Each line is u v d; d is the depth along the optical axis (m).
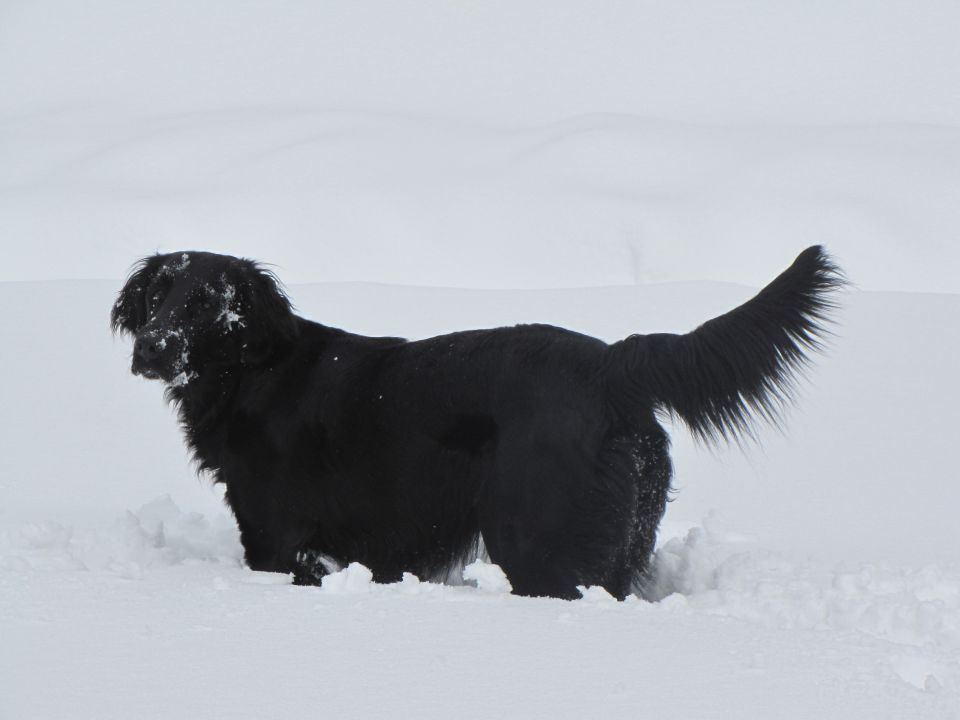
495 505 7.32
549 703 4.66
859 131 61.03
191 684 4.84
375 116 69.19
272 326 8.40
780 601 7.02
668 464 7.50
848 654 5.41
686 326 18.20
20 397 14.35
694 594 7.49
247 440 8.30
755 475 11.53
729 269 47.28
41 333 17.48
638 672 5.05
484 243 50.19
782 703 4.70
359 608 6.10
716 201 51.47
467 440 7.57
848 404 13.93
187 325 8.34
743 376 7.09
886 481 11.30
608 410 7.20
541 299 20.67
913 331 17.52
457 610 6.08
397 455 7.81
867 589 7.40
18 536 8.08
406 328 18.31
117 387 14.79
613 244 49.50
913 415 13.53
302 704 4.62
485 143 61.88
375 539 8.02
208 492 11.04
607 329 18.09
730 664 5.19
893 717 4.57
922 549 9.22
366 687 4.82
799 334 7.11
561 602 6.36
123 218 51.19
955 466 11.77
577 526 7.12
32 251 49.31
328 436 8.05
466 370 7.63
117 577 7.01
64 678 4.89
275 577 7.54
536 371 7.36
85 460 12.00
